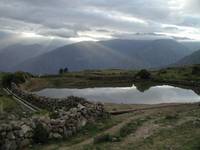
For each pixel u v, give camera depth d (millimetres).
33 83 106750
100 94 70438
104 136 21141
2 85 80812
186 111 31875
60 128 23359
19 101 46812
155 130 22828
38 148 20344
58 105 39875
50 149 19953
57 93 76375
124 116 32438
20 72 106062
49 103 41969
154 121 26359
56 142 21969
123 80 111812
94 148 19078
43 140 21625
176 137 20141
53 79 122250
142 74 110875
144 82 103375
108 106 43125
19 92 57969
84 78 125812
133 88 85000
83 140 22328
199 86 85062
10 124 20453
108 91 77562
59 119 24078
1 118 22266
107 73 153250
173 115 28297
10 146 19547
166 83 98500
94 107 31062
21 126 21141
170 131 22016
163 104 43781
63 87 96188
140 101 56344
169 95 65500
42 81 113812
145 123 25906
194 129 22047
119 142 20234
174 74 119938
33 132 21625
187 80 97562
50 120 23328
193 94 67375
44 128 22203
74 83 109188
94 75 137250
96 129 25875
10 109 33281
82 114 27969
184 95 65375
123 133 22703
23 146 20516
